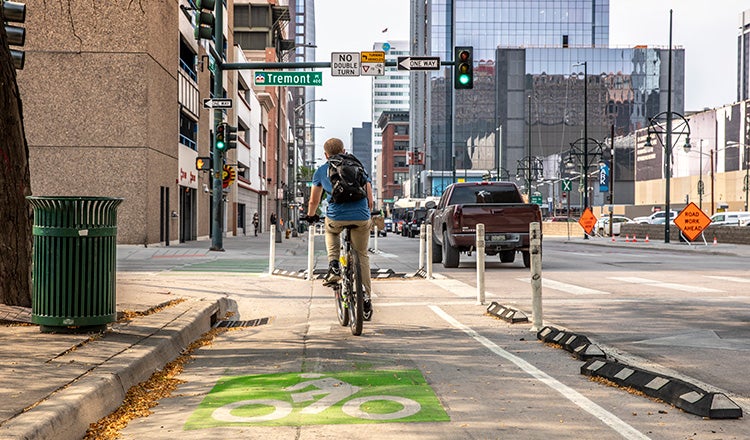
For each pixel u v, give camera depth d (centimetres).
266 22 7750
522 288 1357
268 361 661
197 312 862
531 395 520
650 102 14462
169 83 3212
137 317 813
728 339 766
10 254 812
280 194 5541
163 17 3062
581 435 421
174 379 586
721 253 2870
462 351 700
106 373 512
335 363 642
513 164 14288
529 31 15000
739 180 8969
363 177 809
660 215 6144
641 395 517
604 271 1811
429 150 14650
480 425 443
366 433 427
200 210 4316
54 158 2777
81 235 667
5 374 505
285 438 419
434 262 2236
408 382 562
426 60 2338
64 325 667
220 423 454
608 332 820
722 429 431
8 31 797
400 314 984
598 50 14362
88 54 2773
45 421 388
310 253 1570
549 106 14325
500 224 1850
